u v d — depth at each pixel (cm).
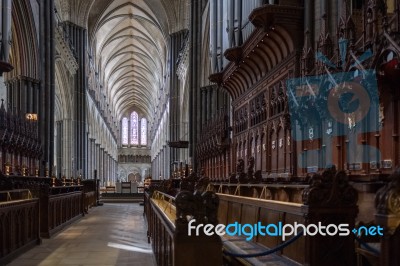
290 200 606
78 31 3462
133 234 1230
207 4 2325
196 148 2444
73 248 963
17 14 1869
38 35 2094
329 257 391
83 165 3425
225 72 1597
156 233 750
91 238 1133
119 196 3781
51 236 1171
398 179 267
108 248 963
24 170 1625
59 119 3319
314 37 982
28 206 945
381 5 703
